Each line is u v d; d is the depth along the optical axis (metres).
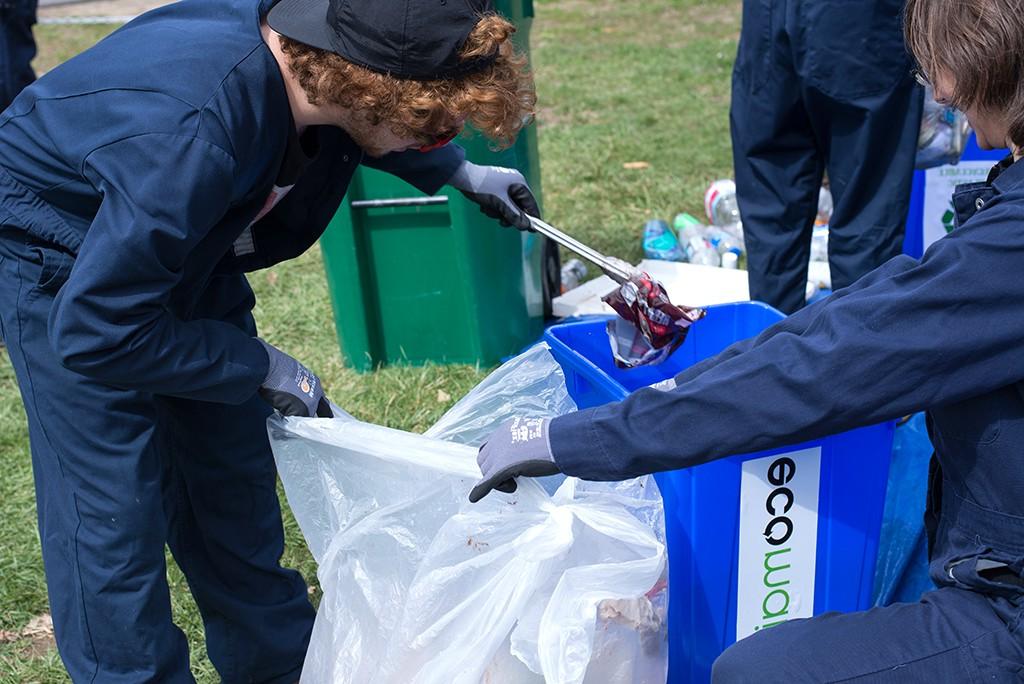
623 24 10.09
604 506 1.79
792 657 1.58
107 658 1.95
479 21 1.55
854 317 1.46
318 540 1.99
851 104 2.99
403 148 1.78
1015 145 1.47
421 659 1.83
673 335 2.16
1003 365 1.43
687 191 5.32
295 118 1.73
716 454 1.56
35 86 1.74
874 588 2.53
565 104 7.16
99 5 11.41
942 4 1.44
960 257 1.41
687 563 1.88
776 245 3.36
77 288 1.56
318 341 4.02
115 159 1.56
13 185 1.74
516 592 1.73
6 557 2.84
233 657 2.29
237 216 1.79
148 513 1.88
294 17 1.62
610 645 1.86
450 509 1.85
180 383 1.70
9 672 2.47
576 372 2.14
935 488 1.74
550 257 4.00
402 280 3.62
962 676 1.51
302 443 1.91
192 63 1.60
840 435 1.87
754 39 3.12
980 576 1.54
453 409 2.03
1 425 3.53
